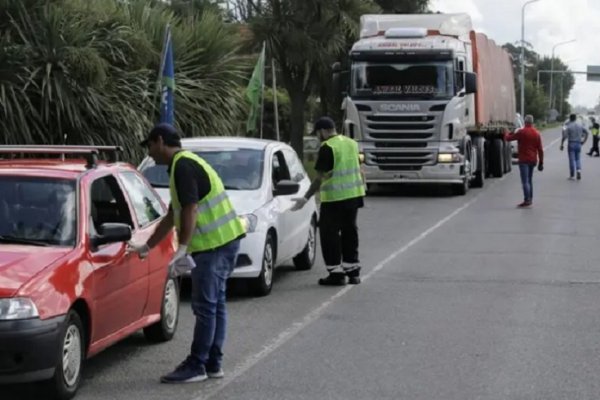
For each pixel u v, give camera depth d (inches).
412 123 1189.1
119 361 402.3
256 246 533.6
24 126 698.2
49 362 319.6
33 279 321.7
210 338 367.2
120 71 795.4
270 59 1427.2
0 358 311.6
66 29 742.5
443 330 459.2
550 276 615.5
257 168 584.7
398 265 662.5
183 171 354.6
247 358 405.7
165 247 432.1
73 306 338.3
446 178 1194.0
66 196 368.2
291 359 404.2
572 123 1531.7
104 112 762.2
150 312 418.3
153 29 879.7
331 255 581.6
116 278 370.9
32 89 723.4
